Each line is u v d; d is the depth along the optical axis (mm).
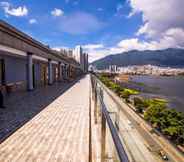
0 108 7633
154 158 1993
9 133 4680
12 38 9758
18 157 3416
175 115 12141
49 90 14414
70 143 4047
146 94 46844
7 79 12164
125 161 1079
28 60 13398
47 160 3297
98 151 3648
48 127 5168
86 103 8961
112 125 1864
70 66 37938
